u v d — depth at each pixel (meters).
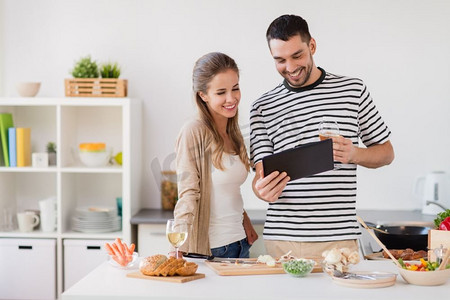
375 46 4.59
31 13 4.73
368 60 4.60
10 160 4.54
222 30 4.65
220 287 2.29
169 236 2.49
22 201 4.86
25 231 4.52
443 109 4.59
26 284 4.46
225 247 2.86
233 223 2.89
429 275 2.31
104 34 4.71
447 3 4.55
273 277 2.45
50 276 4.45
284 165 2.62
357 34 4.59
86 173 4.81
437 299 2.15
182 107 4.70
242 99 4.66
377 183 4.64
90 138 4.78
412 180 4.62
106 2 4.69
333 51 4.60
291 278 2.43
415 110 4.60
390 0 4.57
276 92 3.04
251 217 4.28
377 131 2.99
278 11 4.61
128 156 4.37
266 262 2.59
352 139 2.92
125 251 2.61
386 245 3.27
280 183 2.66
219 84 2.77
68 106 4.58
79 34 4.72
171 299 2.17
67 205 4.59
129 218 4.34
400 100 4.60
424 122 4.60
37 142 4.81
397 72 4.59
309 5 4.59
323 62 4.62
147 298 2.18
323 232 2.84
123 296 2.19
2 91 4.79
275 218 2.92
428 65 4.58
